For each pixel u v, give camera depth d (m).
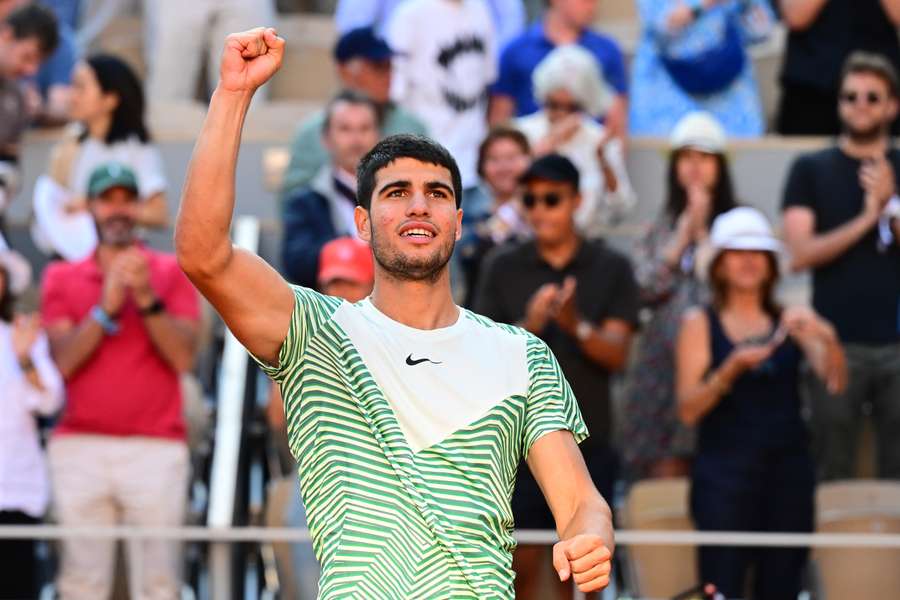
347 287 23.95
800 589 24.09
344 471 13.58
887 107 29.92
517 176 29.53
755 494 24.78
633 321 26.16
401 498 13.49
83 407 25.33
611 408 25.56
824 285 29.30
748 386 24.95
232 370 28.81
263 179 35.53
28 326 25.22
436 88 33.66
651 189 34.62
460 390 13.83
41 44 33.59
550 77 32.19
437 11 33.69
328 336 13.94
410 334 13.99
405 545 13.41
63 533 23.05
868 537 23.56
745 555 23.83
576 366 25.19
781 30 39.97
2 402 25.06
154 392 25.48
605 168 32.44
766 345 25.22
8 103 33.06
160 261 26.30
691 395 25.19
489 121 34.75
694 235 29.16
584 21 34.41
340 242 24.25
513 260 26.33
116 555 23.77
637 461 28.20
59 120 35.59
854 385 28.58
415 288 14.11
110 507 25.42
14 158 33.28
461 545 13.44
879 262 29.03
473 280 29.03
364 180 14.30
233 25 38.34
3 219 31.73
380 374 13.82
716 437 25.00
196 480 28.09
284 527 24.77
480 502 13.59
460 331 14.11
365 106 28.27
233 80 13.68
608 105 32.84
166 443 25.48
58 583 23.94
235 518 26.88
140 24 41.72
